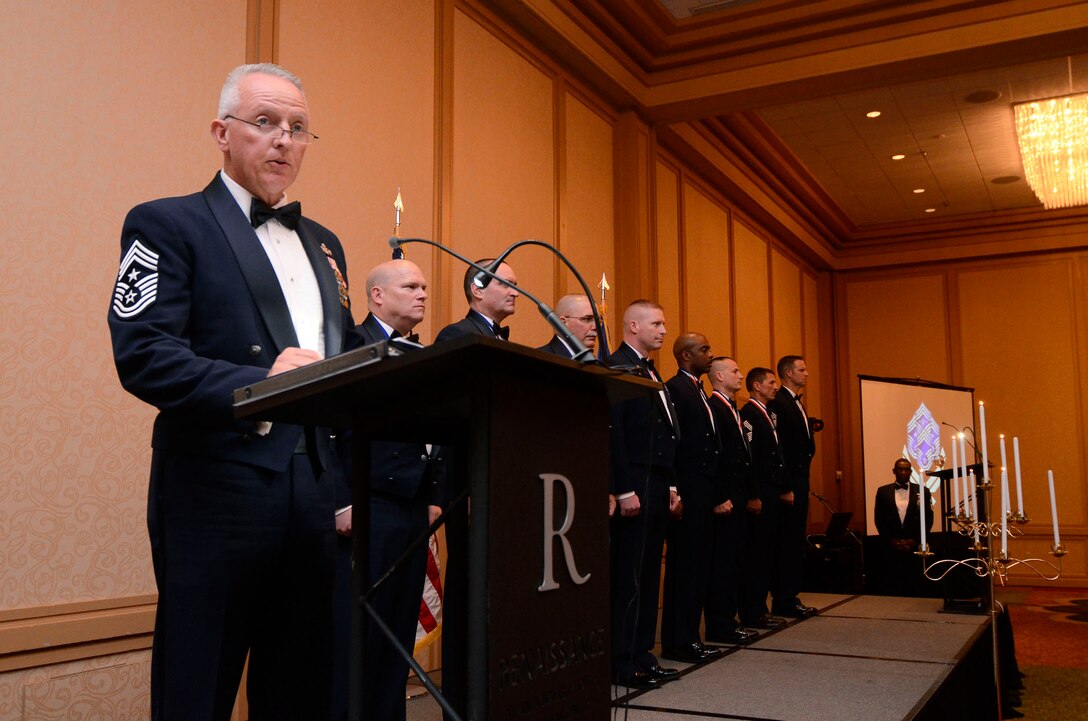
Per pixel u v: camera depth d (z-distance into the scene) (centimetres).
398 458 255
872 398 895
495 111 499
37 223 271
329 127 382
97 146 289
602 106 621
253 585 140
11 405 261
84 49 287
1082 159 785
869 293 1135
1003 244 1066
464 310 462
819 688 341
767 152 838
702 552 445
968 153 874
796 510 574
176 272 142
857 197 1003
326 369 106
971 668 366
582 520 127
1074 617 749
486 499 108
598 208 608
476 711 106
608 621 131
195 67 324
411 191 428
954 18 566
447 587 229
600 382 126
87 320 282
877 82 606
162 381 130
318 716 146
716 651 425
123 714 283
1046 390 1044
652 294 649
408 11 435
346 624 247
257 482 139
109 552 283
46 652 263
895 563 689
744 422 525
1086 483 1013
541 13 520
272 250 159
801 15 587
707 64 627
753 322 901
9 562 256
